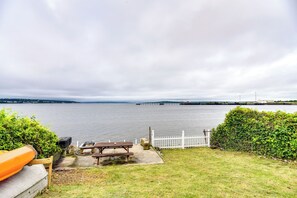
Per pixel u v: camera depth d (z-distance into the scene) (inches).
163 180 287.7
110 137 1963.6
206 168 346.9
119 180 289.0
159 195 230.8
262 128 421.7
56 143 401.4
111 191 241.1
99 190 244.5
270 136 404.2
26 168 231.5
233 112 499.5
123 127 2733.8
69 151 451.8
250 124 451.8
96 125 2997.0
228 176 303.7
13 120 305.3
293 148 359.6
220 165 364.2
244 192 242.5
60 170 336.5
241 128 472.7
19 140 292.7
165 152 482.9
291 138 366.0
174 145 542.6
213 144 545.3
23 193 192.2
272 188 255.6
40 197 214.8
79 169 342.3
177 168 348.5
